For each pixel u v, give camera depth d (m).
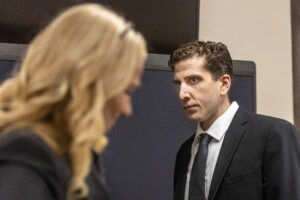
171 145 1.95
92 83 0.64
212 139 1.38
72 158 0.64
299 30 2.24
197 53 1.36
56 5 1.98
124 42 0.67
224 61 1.38
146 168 1.93
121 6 2.02
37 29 1.97
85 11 0.68
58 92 0.63
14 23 1.96
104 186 0.72
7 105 0.65
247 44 2.21
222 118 1.38
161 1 2.06
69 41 0.65
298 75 2.22
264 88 2.21
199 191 1.31
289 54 2.24
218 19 2.20
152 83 1.97
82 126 0.62
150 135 1.95
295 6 2.26
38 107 0.63
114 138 1.92
